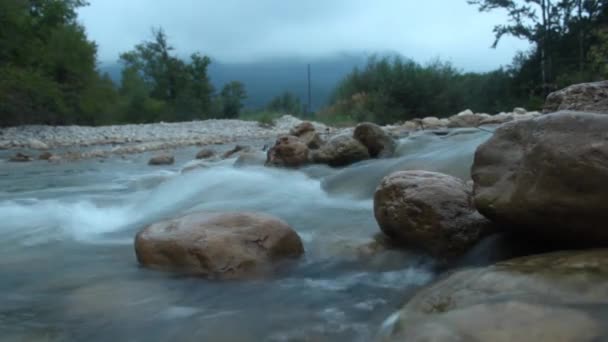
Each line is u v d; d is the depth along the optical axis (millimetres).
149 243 3172
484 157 2967
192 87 49656
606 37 21109
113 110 35281
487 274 2135
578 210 2373
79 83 29672
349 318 2385
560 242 2605
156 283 2896
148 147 15281
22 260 3539
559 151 2439
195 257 2992
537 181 2525
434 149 6422
